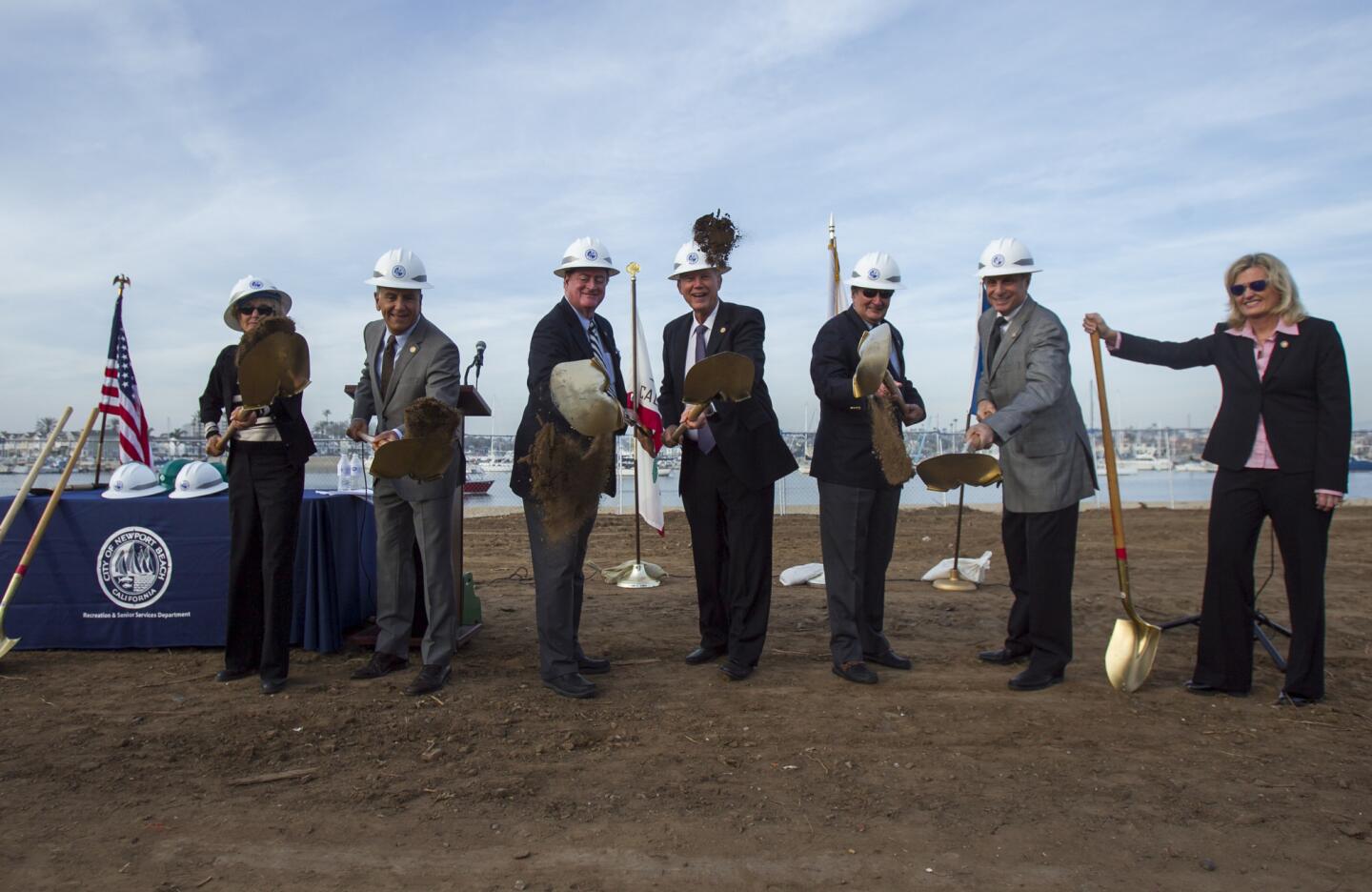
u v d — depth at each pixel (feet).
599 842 9.50
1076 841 9.54
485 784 10.98
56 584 17.30
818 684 15.51
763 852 9.30
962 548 36.40
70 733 12.68
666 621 21.13
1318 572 14.21
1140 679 15.03
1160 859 9.14
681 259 15.92
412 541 16.25
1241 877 8.79
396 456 13.23
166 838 9.55
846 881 8.71
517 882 8.64
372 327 16.65
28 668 16.16
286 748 12.20
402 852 9.26
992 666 16.83
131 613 17.34
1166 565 31.35
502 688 15.20
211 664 16.55
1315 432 14.07
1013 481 15.52
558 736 12.77
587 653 17.90
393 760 11.82
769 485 15.61
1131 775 11.34
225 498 17.56
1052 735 12.84
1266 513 14.69
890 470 15.23
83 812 10.16
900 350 17.40
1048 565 15.26
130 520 17.35
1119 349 15.71
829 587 15.93
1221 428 14.71
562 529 14.14
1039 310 15.69
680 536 40.78
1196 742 12.55
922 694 14.92
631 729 13.09
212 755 11.93
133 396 26.13
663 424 16.63
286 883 8.62
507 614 21.99
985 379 16.38
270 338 13.80
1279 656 16.30
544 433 13.80
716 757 11.97
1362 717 13.73
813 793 10.77
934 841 9.52
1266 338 14.52
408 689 14.69
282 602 14.92
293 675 16.03
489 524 46.73
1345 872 8.88
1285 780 11.19
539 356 14.80
